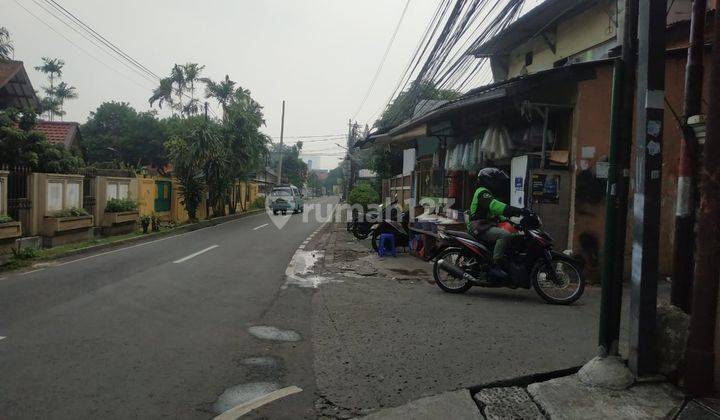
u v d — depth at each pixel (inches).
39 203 528.4
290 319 237.8
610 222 152.3
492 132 369.7
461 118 427.2
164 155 1571.1
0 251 411.8
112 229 658.2
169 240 614.2
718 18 129.6
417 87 524.4
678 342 146.9
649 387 145.6
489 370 168.6
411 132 498.6
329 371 171.9
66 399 146.8
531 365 171.6
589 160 309.6
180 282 328.8
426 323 227.5
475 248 280.4
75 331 214.2
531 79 308.7
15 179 505.0
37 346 193.6
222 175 930.1
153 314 244.7
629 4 149.5
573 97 315.3
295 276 354.3
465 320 231.6
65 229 545.3
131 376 165.2
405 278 344.8
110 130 1619.1
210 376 166.7
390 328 220.5
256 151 1051.3
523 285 272.2
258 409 143.6
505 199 357.4
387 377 165.9
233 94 1143.0
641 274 147.6
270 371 171.8
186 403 146.2
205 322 231.6
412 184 655.1
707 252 135.6
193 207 882.1
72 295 286.8
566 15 482.3
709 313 136.2
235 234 696.4
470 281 283.9
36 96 894.4
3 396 148.2
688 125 150.8
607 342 153.9
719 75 130.0
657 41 144.5
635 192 149.7
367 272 369.7
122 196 719.7
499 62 655.1
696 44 151.8
